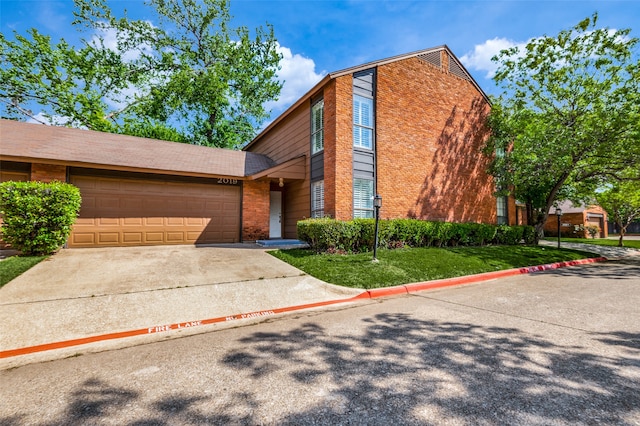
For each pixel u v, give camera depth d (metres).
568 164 12.80
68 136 11.21
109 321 4.09
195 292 5.35
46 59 20.06
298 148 12.58
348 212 10.07
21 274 6.02
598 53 12.11
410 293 6.00
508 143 14.70
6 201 7.29
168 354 3.21
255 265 7.42
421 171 11.98
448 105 13.05
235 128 25.06
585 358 2.95
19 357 3.20
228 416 2.08
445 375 2.62
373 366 2.81
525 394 2.31
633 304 5.05
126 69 22.44
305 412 2.12
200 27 23.70
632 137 10.94
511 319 4.22
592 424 1.96
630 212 17.28
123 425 2.00
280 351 3.21
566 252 12.13
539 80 13.31
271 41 25.55
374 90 11.02
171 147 13.18
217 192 11.68
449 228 11.07
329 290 5.79
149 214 10.55
